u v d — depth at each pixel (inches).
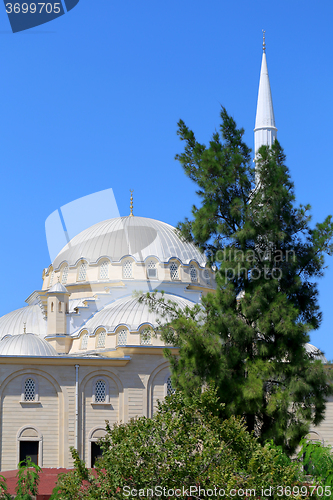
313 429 2235.5
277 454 1167.6
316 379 1352.1
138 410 2191.2
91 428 2164.1
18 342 2261.3
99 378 2197.3
